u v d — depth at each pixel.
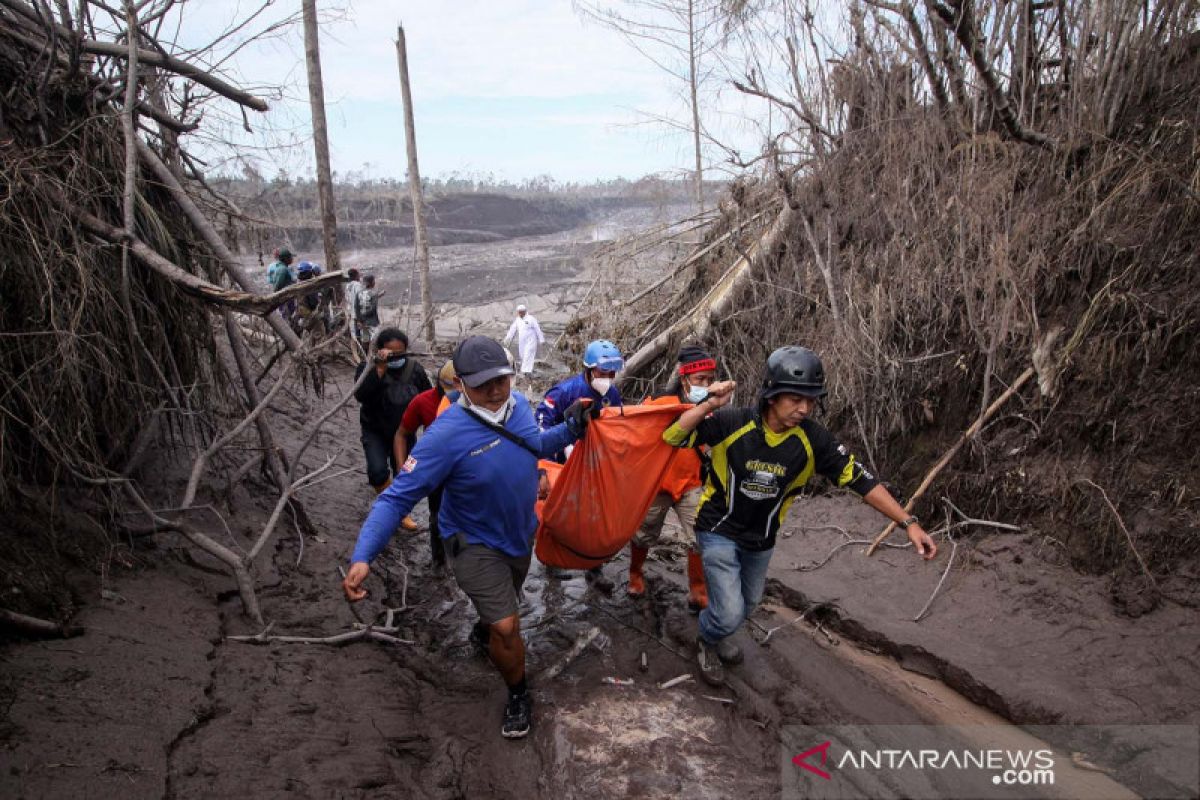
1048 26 5.88
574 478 4.21
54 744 2.82
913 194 6.40
